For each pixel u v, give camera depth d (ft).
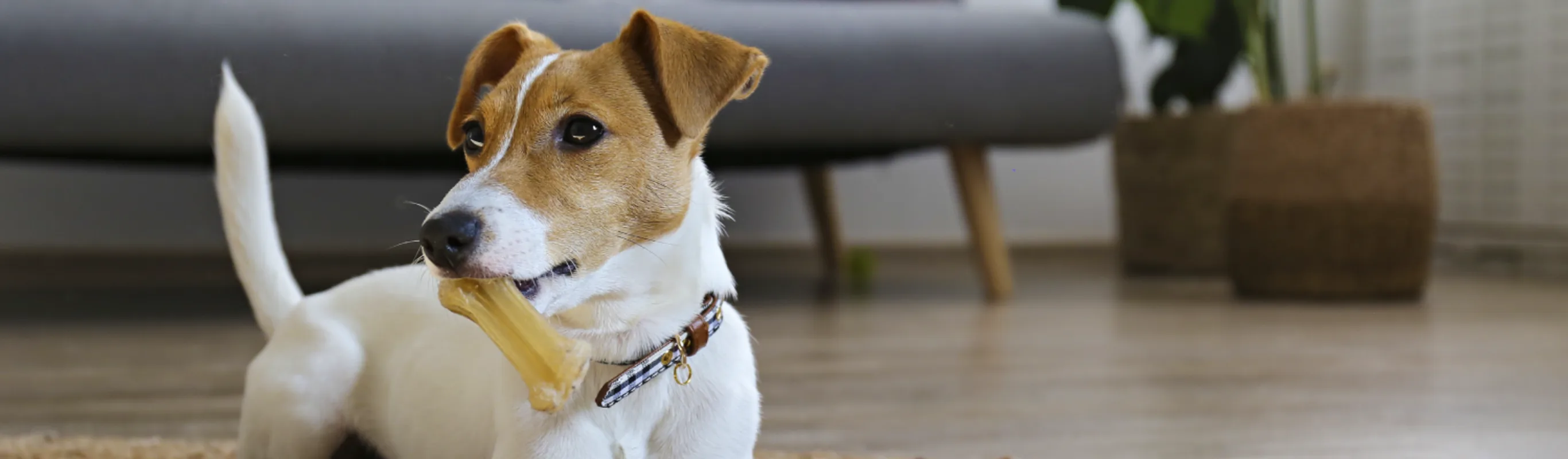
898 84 10.53
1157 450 5.42
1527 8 14.46
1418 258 11.61
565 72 3.77
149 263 13.65
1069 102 11.03
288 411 4.25
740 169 14.02
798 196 15.87
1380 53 16.93
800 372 7.47
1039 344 8.72
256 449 4.35
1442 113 16.01
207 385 6.86
